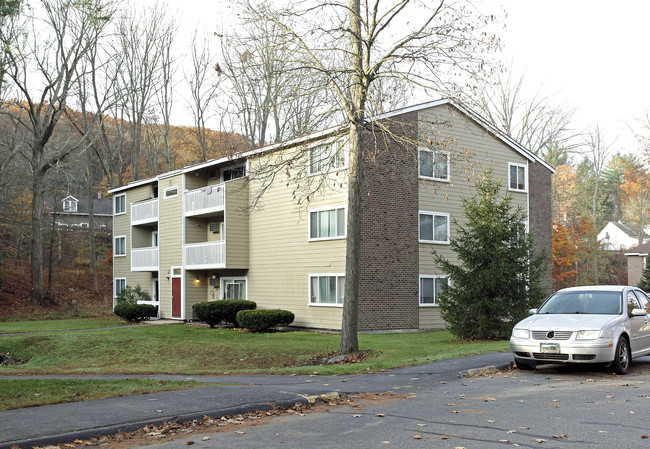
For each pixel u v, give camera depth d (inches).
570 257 1801.2
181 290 1305.4
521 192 1184.2
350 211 692.7
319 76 674.8
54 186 1825.8
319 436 277.6
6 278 1862.7
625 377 451.8
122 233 1622.8
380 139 973.2
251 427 300.4
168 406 333.1
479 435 273.3
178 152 2353.6
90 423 292.5
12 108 1809.8
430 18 640.4
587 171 3297.2
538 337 468.8
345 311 701.9
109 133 2335.1
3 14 1418.6
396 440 267.0
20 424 289.9
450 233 1064.8
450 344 751.1
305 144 746.8
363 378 469.4
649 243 2098.9
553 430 280.5
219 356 818.2
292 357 753.6
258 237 1163.3
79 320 1433.3
